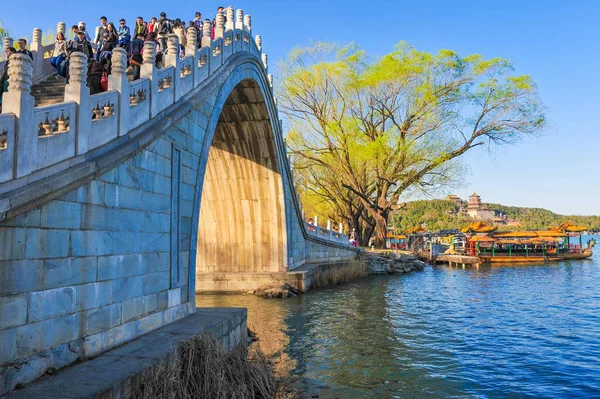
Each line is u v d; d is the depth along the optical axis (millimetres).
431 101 40750
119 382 6578
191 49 13094
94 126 8062
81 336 7633
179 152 11828
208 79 14273
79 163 7535
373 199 49250
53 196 6805
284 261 26766
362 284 32219
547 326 18531
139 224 9672
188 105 12031
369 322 18719
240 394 8039
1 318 5980
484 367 12938
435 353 14289
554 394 10930
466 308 22719
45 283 6785
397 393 10781
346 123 41062
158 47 14711
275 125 25500
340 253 38844
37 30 13938
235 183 26750
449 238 78812
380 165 42219
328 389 10891
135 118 9578
